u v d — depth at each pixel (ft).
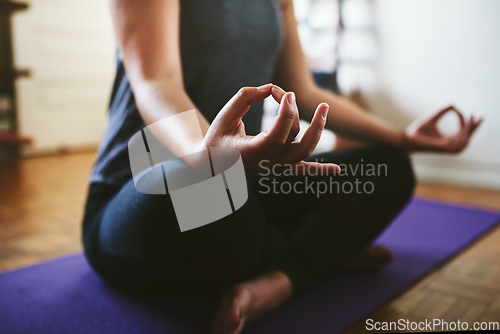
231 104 1.65
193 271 2.47
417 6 9.09
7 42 11.98
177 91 2.18
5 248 4.67
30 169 10.11
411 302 3.35
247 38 2.80
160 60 2.24
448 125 8.97
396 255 4.43
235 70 2.77
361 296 3.40
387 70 9.59
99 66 13.76
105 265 2.98
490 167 8.59
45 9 12.46
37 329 2.81
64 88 13.07
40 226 5.55
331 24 10.24
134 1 2.30
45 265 4.02
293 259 3.08
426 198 7.45
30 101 12.39
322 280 3.74
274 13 2.97
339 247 3.21
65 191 7.78
